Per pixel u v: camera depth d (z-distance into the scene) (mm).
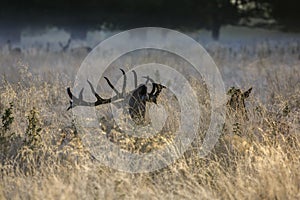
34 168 28328
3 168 28594
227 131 33719
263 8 192875
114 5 182375
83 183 25719
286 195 25344
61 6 178875
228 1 190625
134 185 26938
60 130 34406
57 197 24391
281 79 56625
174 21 186500
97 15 181750
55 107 42094
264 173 26375
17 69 58781
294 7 190250
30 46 133375
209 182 27203
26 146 30141
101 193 25156
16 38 170750
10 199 25938
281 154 28812
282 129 33594
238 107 37500
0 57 82188
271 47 120312
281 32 189375
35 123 32875
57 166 27984
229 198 25875
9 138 32031
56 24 179000
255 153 29828
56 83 47219
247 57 95625
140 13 184250
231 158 30297
